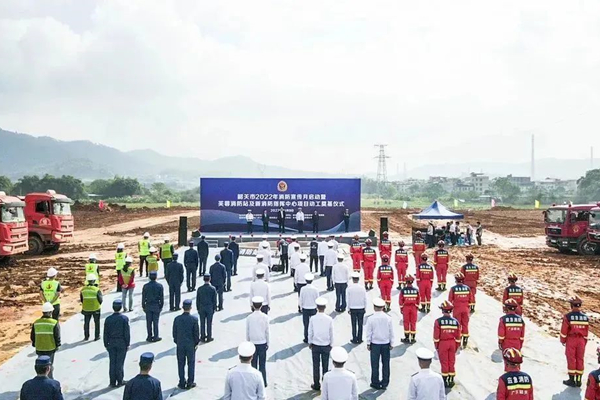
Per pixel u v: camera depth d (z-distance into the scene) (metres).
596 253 32.44
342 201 35.78
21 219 28.94
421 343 13.73
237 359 12.53
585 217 32.47
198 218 63.91
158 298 13.95
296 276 18.36
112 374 10.96
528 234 47.53
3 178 142.75
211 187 35.41
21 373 11.76
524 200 162.75
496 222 61.16
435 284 21.38
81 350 13.25
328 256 20.41
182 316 10.90
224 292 20.11
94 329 14.76
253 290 13.93
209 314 13.86
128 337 11.10
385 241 24.95
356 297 13.55
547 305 19.02
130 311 17.16
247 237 33.78
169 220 61.03
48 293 13.56
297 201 35.59
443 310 10.95
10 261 28.84
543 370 11.99
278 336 14.51
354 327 13.62
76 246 37.56
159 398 8.06
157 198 148.50
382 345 10.77
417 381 8.05
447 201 175.88
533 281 23.72
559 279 24.31
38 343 10.86
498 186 168.25
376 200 190.25
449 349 10.78
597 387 8.33
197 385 10.99
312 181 35.66
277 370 11.97
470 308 17.23
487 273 25.78
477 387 10.90
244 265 26.64
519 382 7.87
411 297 13.72
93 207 78.75
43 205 32.72
